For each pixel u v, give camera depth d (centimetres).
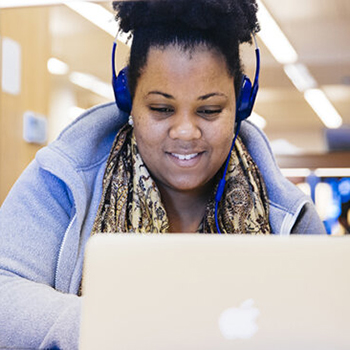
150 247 71
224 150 115
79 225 120
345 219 532
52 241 119
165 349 69
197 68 107
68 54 627
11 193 123
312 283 69
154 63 108
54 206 121
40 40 332
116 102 125
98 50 604
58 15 454
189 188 117
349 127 773
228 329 69
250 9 117
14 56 305
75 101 816
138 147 119
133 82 115
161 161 116
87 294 71
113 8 117
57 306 96
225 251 71
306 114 905
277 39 541
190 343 69
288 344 68
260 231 128
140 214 122
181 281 70
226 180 128
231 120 115
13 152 305
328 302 68
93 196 126
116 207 122
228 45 109
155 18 107
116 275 71
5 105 298
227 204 127
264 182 133
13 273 112
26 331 94
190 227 129
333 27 507
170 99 109
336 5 453
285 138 990
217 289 70
